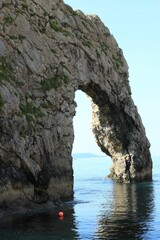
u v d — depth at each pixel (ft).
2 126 144.05
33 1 195.31
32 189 153.28
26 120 159.74
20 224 118.42
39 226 115.44
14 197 143.02
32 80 175.83
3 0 179.22
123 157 273.95
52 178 172.76
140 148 276.41
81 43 220.64
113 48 257.96
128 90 269.44
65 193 182.39
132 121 271.28
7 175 141.90
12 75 164.66
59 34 202.90
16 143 148.77
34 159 161.79
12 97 153.38
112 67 248.52
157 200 172.96
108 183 273.54
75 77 207.72
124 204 162.71
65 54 203.62
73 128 196.44
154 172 433.07
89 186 254.88
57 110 186.09
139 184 256.32
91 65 225.76
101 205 160.86
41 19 196.24
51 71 190.80
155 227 112.98
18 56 172.76
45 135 172.45
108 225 116.88
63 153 185.16
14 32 176.45
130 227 113.50
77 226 115.55
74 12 227.61
